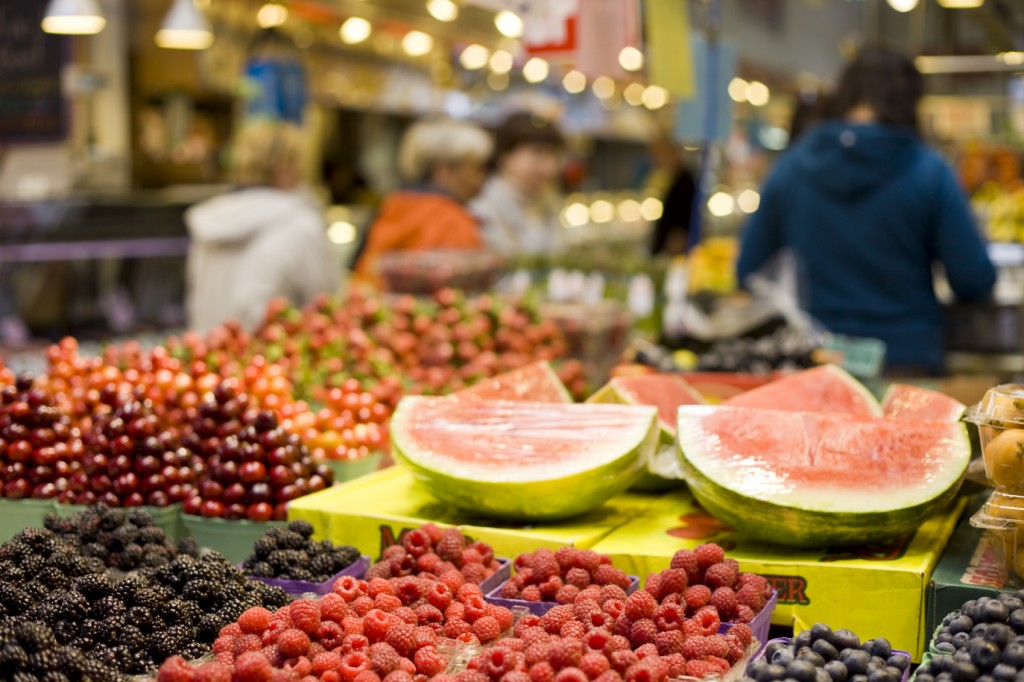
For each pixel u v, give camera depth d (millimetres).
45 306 5422
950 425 2309
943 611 2004
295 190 5113
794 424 2324
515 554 2270
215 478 2490
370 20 4238
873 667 1639
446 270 4574
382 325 3850
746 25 6727
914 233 4520
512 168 6480
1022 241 5777
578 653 1604
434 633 1833
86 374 3025
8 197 5441
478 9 4207
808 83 8125
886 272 4547
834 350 3906
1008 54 5023
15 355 4672
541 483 2295
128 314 5793
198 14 5727
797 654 1682
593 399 2854
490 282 4902
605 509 2525
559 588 1997
